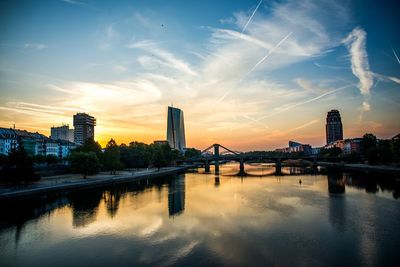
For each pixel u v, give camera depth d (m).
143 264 41.19
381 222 59.84
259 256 43.09
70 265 41.41
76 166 132.88
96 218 66.88
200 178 166.50
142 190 112.62
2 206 80.56
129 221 63.88
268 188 115.25
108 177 143.62
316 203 80.56
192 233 54.41
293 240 49.56
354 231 54.03
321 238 50.34
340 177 152.12
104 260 42.84
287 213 68.69
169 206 80.12
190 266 40.19
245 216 66.38
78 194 101.69
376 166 192.25
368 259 41.56
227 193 103.25
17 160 103.44
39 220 65.31
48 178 137.38
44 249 47.59
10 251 46.88
